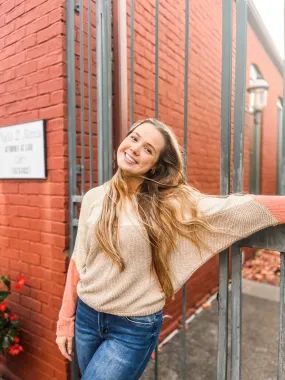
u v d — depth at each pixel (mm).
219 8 3961
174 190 1257
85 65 2154
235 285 1289
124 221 1230
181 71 3236
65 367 2180
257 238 1217
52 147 2146
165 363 2557
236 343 1299
